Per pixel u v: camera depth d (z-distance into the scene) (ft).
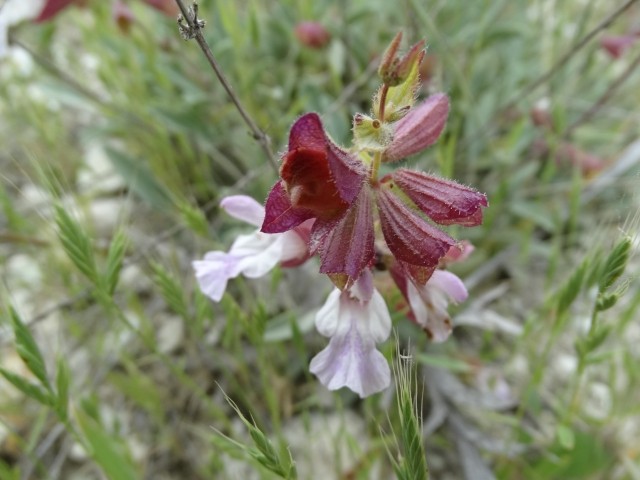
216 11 0.67
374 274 0.33
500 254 0.61
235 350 0.51
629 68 0.60
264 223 0.26
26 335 0.32
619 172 0.64
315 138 0.24
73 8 0.76
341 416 0.41
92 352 0.57
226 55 0.66
